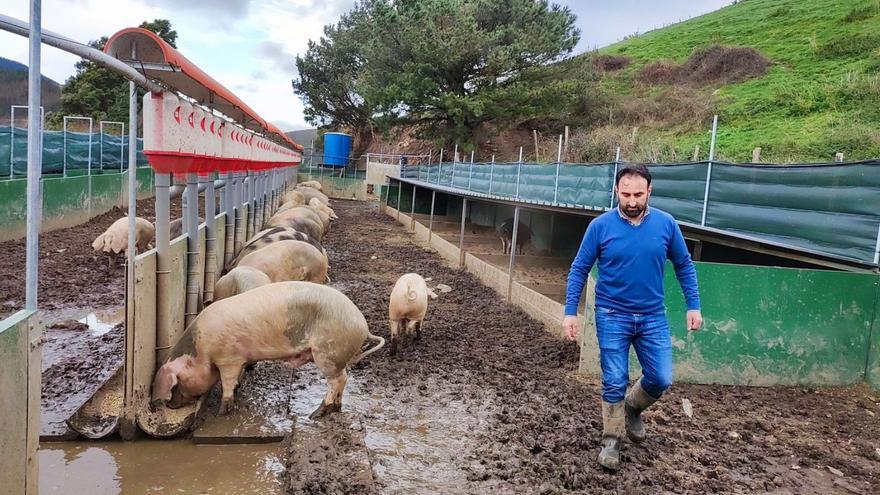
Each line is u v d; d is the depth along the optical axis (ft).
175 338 15.33
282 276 22.27
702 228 20.88
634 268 11.92
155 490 11.08
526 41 79.15
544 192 40.55
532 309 25.84
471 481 11.80
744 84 77.10
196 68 14.40
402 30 82.38
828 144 46.39
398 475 11.91
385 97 83.15
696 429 14.65
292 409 14.90
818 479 12.50
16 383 7.96
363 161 131.03
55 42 8.68
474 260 36.09
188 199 16.72
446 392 16.57
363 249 45.62
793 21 100.07
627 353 12.32
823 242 19.53
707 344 17.79
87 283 27.68
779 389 17.78
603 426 13.05
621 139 65.72
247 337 13.76
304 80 147.43
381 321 23.94
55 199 41.70
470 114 82.64
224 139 20.58
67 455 12.24
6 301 23.53
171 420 13.44
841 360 18.06
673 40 123.44
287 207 43.70
